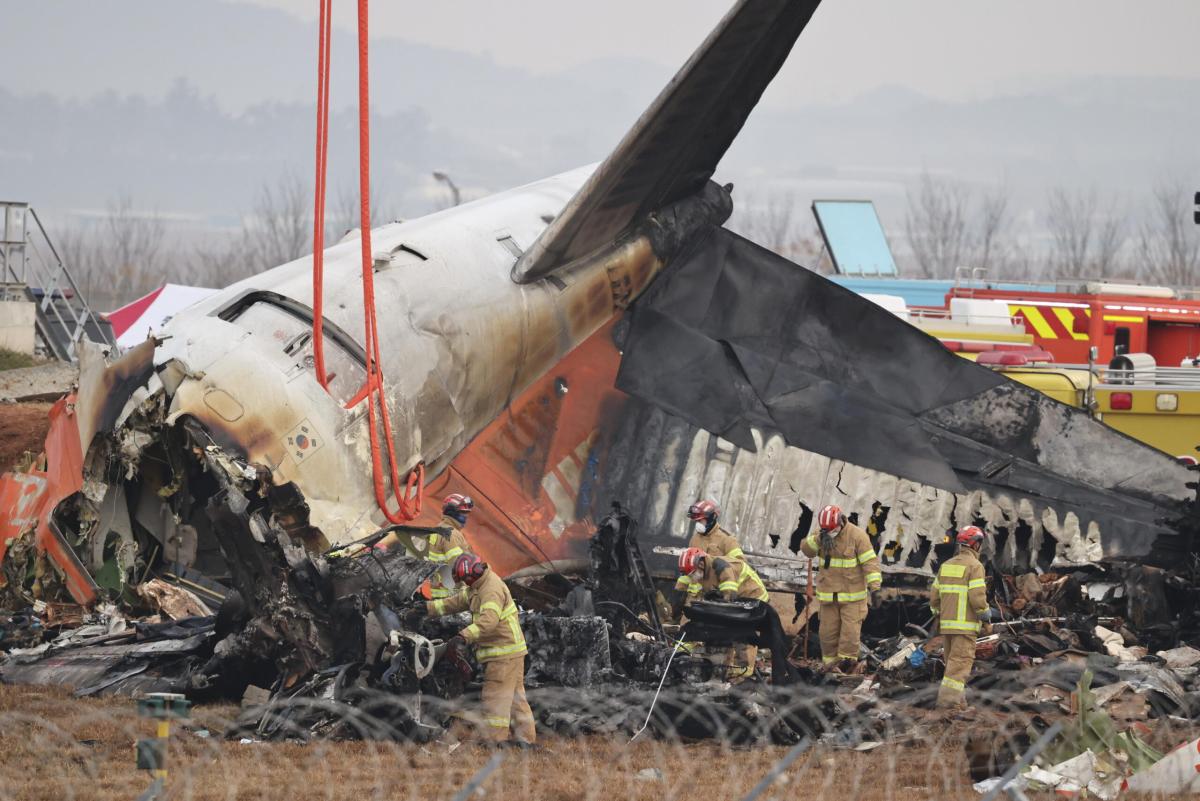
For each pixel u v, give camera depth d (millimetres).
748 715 51281
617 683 53906
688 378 81688
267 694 53031
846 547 63469
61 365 142625
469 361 70812
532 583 71688
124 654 57938
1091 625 71562
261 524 52625
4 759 44531
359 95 59438
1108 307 128625
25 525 66938
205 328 62844
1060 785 42000
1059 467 86438
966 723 51969
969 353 116125
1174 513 82938
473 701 52000
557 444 76812
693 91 71688
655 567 74312
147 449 62969
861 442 81875
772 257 88688
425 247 73000
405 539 58562
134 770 43344
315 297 60875
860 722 51812
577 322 79688
